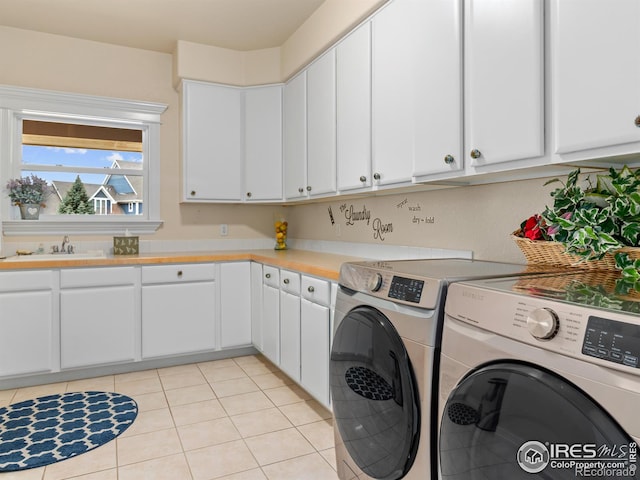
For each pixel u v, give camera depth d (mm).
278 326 2902
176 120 3740
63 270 2898
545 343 909
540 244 1553
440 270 1526
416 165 1966
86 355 2977
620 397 770
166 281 3203
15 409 2523
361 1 2326
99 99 3416
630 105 1131
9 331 2775
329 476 1876
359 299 1638
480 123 1614
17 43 3221
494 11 1542
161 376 3080
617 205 1229
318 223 3625
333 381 1790
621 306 868
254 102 3635
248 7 2879
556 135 1337
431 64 1861
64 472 1896
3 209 3191
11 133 3215
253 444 2141
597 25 1208
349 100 2523
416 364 1321
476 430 1061
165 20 3088
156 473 1894
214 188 3611
